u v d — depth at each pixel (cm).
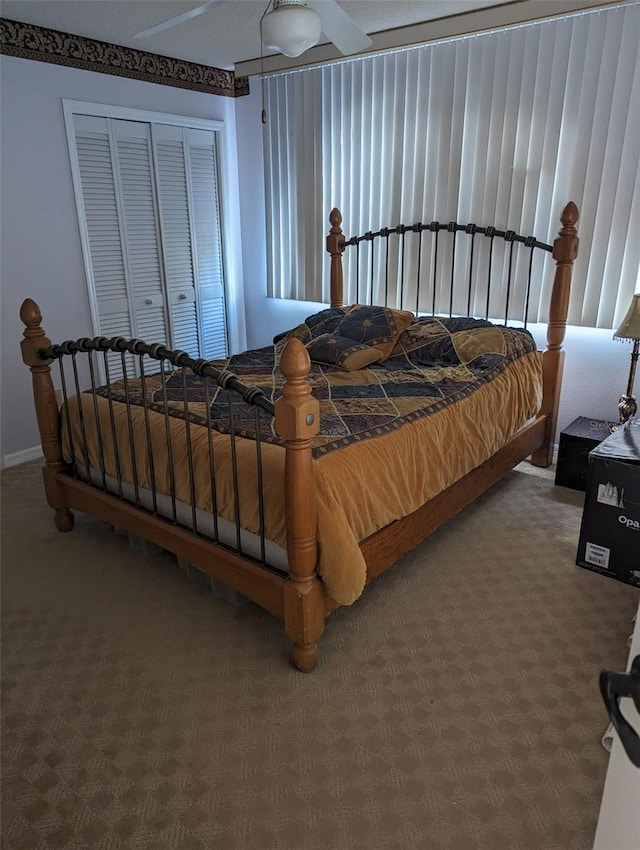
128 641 217
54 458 279
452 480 253
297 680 198
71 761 170
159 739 176
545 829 149
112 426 248
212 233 467
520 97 328
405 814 154
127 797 159
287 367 169
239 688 195
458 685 195
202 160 446
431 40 340
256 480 200
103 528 296
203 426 230
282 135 431
